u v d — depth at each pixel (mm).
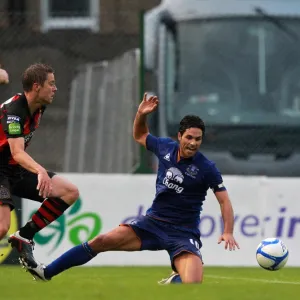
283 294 22344
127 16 61562
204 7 56531
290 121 55125
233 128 54125
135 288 23797
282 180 43156
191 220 27219
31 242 27828
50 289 23562
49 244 41500
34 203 41719
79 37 61031
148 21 54531
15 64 57438
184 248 26531
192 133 26406
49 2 67250
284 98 56125
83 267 41438
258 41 56688
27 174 28125
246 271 39375
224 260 42594
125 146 51062
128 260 42594
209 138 54031
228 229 26484
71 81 58094
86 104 55812
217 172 26875
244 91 56031
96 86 55375
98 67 56094
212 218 42500
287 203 43156
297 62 56719
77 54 60625
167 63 54688
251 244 42844
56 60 59250
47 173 27109
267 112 55531
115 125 52594
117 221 42375
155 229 27109
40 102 27109
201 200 27234
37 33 58188
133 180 42625
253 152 53719
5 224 27172
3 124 26703
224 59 56219
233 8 56625
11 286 24734
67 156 55688
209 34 56250
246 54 56469
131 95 50969
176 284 25375
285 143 53906
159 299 20547
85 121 55406
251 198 42938
